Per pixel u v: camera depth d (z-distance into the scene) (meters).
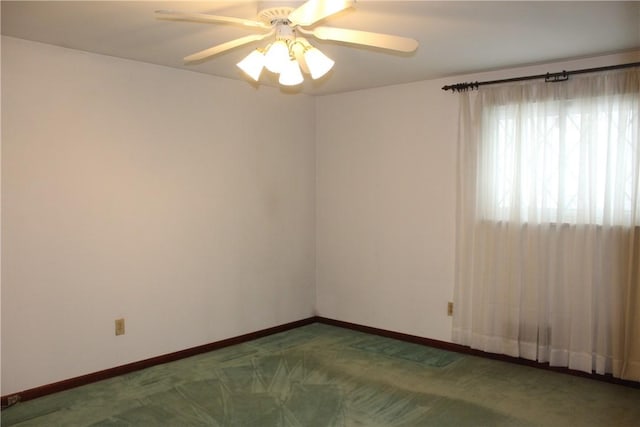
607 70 3.31
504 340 3.78
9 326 3.02
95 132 3.37
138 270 3.64
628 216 3.25
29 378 3.11
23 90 3.04
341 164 4.86
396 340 4.44
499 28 2.78
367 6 2.43
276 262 4.68
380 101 4.52
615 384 3.36
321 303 5.09
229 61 3.58
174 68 3.80
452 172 4.09
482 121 3.83
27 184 3.07
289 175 4.78
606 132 3.34
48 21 2.68
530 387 3.33
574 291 3.48
